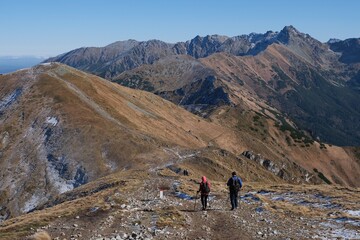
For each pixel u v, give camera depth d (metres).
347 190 40.25
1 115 117.69
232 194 28.05
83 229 22.72
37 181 90.44
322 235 19.84
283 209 27.98
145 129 128.50
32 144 102.50
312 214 26.31
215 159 99.44
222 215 25.75
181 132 156.25
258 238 19.42
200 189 28.25
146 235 20.34
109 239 19.86
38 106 116.19
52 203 58.62
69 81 138.12
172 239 19.64
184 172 76.25
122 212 26.58
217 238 19.81
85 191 52.72
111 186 48.66
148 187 42.12
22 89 128.00
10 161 98.50
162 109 196.12
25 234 22.55
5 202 86.19
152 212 26.31
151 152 95.94
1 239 21.64
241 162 106.19
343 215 25.41
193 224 23.17
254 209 27.80
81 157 94.44
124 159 92.44
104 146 97.75
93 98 130.50
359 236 19.42
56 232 22.47
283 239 19.02
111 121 110.94
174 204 30.88
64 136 102.38
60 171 92.62
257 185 47.78
